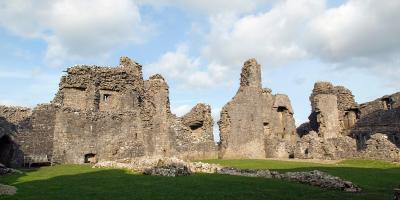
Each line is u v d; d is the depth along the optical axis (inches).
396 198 585.6
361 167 1229.7
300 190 703.1
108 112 1608.0
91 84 1624.0
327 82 2266.2
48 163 1368.1
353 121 2407.7
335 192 697.6
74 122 1508.4
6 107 1403.8
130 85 1724.9
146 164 1075.3
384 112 2224.4
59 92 1573.6
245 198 608.4
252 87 1930.4
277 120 2180.1
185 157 1748.3
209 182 783.1
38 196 623.8
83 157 1502.2
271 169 1096.8
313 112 2385.6
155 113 1738.4
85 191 674.2
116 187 719.1
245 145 1852.9
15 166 1283.2
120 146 1600.6
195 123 1857.8
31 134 1374.3
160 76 1795.0
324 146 1713.8
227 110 1862.7
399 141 2103.8
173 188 701.3
